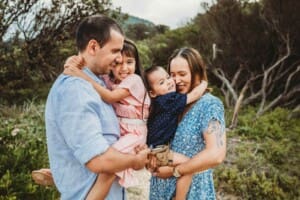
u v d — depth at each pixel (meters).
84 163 2.12
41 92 10.07
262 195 6.67
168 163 2.64
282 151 7.93
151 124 2.74
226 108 12.05
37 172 2.76
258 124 9.90
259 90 13.39
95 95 2.22
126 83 2.54
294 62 13.13
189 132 2.69
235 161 7.61
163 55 16.02
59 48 10.15
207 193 2.80
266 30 13.34
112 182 2.30
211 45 14.09
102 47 2.27
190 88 2.83
